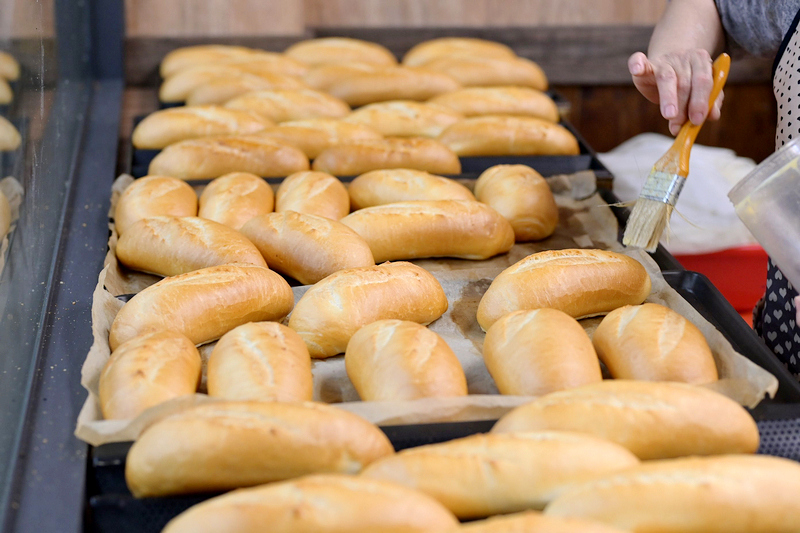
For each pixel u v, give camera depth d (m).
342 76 2.03
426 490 0.58
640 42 2.52
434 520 0.54
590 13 2.51
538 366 0.78
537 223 1.26
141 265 1.12
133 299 0.93
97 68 2.19
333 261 1.06
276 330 0.85
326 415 0.64
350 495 0.54
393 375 0.77
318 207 1.24
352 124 1.67
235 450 0.61
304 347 0.85
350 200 1.36
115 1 2.16
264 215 1.17
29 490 0.66
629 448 0.65
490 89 1.90
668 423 0.65
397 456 0.61
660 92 1.01
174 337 0.84
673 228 1.91
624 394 0.69
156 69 2.30
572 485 0.58
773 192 0.78
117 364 0.78
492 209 1.22
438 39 2.45
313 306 0.92
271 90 1.86
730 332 0.96
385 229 1.16
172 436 0.62
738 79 2.60
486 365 0.88
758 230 0.81
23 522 0.62
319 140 1.60
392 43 2.48
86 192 1.40
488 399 0.74
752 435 0.67
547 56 2.52
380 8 2.47
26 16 1.12
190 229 1.10
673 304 0.99
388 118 1.73
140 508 0.62
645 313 0.89
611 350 0.85
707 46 1.25
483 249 1.19
